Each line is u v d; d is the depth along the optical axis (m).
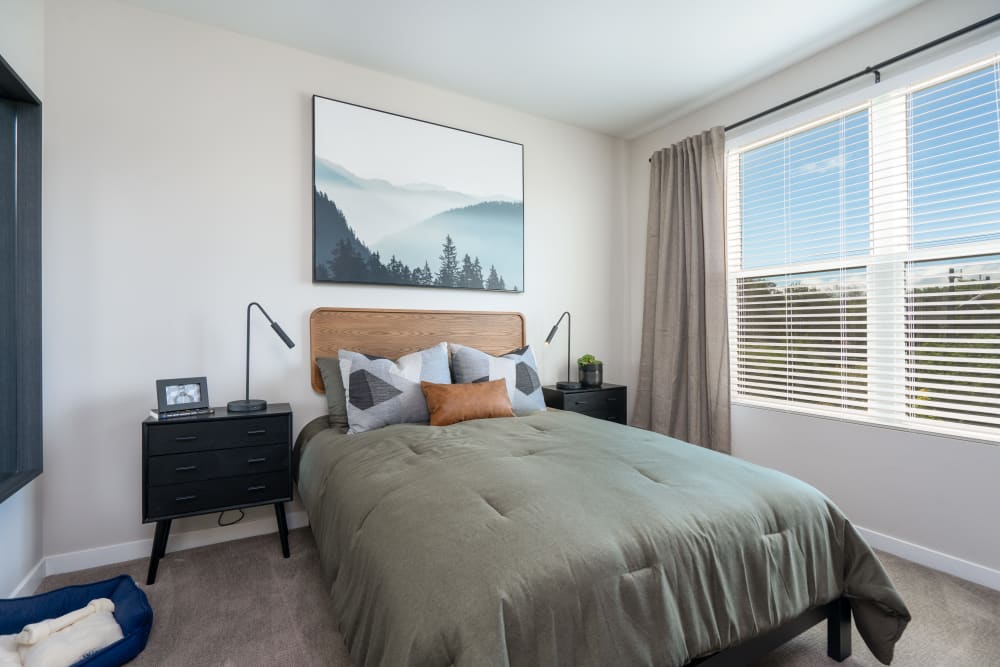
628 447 1.79
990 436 1.98
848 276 2.49
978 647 1.55
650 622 1.08
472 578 0.97
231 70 2.41
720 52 2.60
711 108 3.21
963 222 2.08
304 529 2.52
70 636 1.42
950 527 2.06
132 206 2.19
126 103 2.19
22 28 1.86
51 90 2.05
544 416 2.45
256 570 2.05
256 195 2.47
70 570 2.05
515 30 2.41
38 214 1.94
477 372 2.63
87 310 2.11
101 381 2.13
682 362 3.23
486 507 1.25
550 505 1.24
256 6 2.23
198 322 2.33
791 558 1.34
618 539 1.13
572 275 3.58
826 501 1.51
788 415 2.69
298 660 1.46
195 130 2.33
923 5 2.19
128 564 2.12
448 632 0.89
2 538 1.67
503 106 3.25
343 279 2.67
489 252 3.15
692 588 1.15
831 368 2.55
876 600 1.39
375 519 1.29
